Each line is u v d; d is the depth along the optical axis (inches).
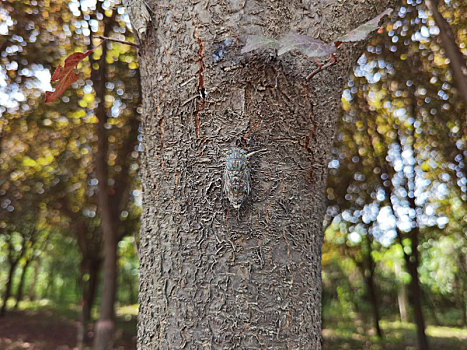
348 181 410.0
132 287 874.8
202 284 59.5
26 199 417.4
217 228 60.2
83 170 389.4
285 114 62.2
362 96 343.9
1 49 262.5
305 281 62.2
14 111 312.0
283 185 61.9
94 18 237.5
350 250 587.8
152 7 65.1
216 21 61.6
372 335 559.8
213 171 61.2
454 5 243.6
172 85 63.2
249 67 61.1
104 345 237.8
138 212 455.5
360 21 67.4
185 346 58.8
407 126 341.7
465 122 315.3
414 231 373.7
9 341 458.9
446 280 761.0
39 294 1021.2
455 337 554.3
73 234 566.9
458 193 370.3
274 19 62.3
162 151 64.6
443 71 289.4
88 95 290.5
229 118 61.5
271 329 58.3
